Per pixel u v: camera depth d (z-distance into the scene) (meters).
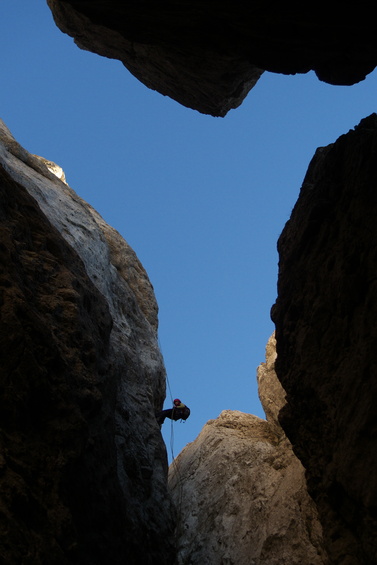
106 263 16.72
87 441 9.95
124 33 11.60
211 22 10.88
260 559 14.55
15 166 16.58
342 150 12.70
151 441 14.52
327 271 11.94
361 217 11.29
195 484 18.00
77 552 8.56
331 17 10.23
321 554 13.88
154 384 16.39
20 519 8.05
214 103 14.41
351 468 10.17
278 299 13.63
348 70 11.52
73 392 9.95
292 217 13.98
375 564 9.97
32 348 9.26
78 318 10.84
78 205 17.55
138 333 17.02
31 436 8.88
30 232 11.26
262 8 10.21
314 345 12.07
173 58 13.20
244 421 20.19
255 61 11.62
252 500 16.36
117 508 10.55
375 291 10.59
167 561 13.21
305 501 15.12
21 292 9.62
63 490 8.85
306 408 12.27
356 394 10.45
